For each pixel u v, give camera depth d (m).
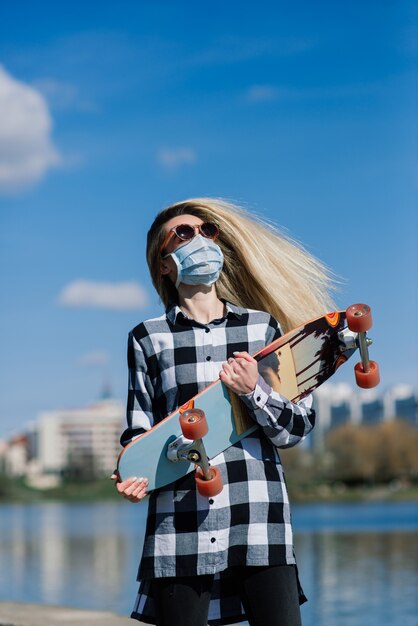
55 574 14.55
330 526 36.19
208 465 2.76
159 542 2.83
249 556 2.78
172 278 3.12
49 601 10.34
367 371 2.96
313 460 122.81
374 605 9.42
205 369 2.96
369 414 174.00
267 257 3.24
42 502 159.88
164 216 3.24
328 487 120.31
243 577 2.81
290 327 3.28
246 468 2.86
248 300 3.27
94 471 182.38
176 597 2.79
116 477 2.85
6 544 26.61
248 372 2.82
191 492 2.83
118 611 9.23
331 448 123.00
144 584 2.96
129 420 2.99
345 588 11.20
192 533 2.80
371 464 120.19
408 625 7.93
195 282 3.04
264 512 2.83
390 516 50.62
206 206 3.23
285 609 2.76
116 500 160.12
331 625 8.05
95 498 166.38
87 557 19.34
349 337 3.01
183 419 2.71
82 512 89.00
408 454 120.50
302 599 2.91
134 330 3.05
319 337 3.02
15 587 12.27
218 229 3.12
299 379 2.99
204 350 2.99
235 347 3.01
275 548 2.80
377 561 15.85
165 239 3.11
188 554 2.79
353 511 65.56
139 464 2.84
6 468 185.00
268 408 2.83
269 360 2.97
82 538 30.23
